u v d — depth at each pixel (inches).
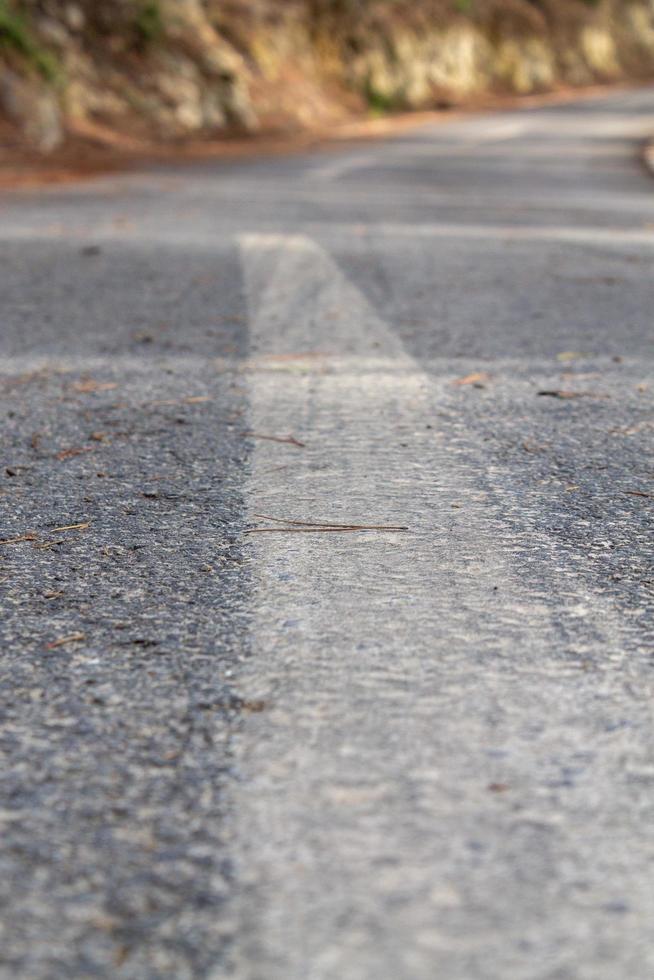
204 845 114.8
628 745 133.4
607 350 352.2
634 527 204.8
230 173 1143.0
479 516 210.1
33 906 106.0
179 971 97.9
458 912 105.0
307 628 163.6
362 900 106.6
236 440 258.5
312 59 2363.4
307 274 500.7
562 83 3811.5
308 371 323.9
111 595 175.2
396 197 885.8
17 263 528.4
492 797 122.7
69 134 1440.7
